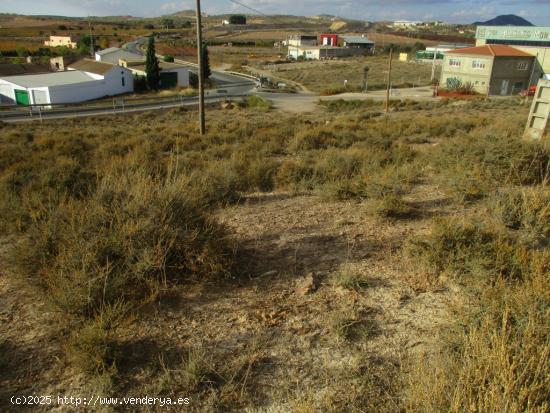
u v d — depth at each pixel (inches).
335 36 6235.2
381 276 189.6
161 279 180.4
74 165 367.6
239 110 1919.3
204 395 123.9
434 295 173.3
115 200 202.8
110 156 550.3
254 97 2225.6
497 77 2655.0
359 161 420.5
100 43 5698.8
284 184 366.0
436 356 132.6
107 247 177.6
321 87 3166.8
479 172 315.3
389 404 119.3
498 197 252.1
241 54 6028.5
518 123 583.8
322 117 1385.3
